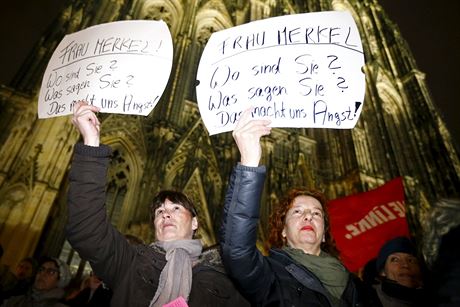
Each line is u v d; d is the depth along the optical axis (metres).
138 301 3.55
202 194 25.84
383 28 43.72
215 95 4.27
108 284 3.81
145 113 4.38
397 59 40.41
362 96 4.01
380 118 35.16
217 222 25.52
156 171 24.33
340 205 10.84
